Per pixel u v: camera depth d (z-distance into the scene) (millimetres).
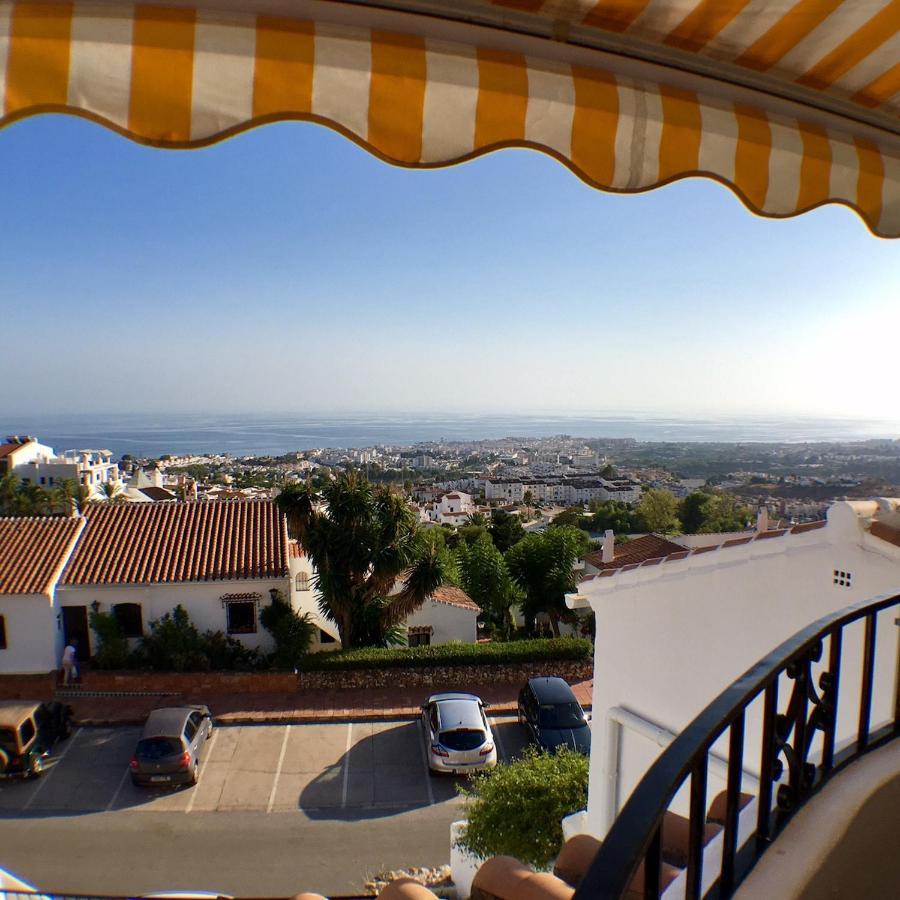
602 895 1354
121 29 1778
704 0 2121
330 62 1972
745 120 2598
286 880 12117
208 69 1857
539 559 28969
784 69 2535
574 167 2332
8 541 22500
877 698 5602
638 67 2400
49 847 13133
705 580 7227
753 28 2285
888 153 2926
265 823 14008
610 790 8586
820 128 2777
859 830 2627
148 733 15422
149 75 1812
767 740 2514
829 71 2545
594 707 8930
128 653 21188
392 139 2074
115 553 22703
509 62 2178
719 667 7082
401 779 15812
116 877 12148
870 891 2645
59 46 1742
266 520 24797
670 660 7691
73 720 18625
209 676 20641
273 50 1910
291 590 23062
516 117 2219
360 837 13516
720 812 3863
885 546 5477
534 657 21922
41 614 20656
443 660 21609
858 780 2812
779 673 2461
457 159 2158
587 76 2307
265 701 20031
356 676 21219
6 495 61156
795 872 2391
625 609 8375
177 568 22125
